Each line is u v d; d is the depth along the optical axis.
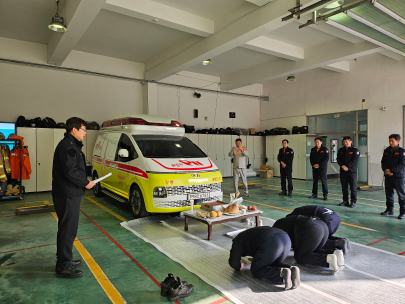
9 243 4.03
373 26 6.13
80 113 9.98
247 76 12.27
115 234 4.38
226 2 6.73
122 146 6.00
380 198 7.59
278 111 14.34
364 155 10.80
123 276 2.94
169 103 12.22
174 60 9.46
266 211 5.95
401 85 9.65
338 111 11.59
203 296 2.53
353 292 2.56
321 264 2.99
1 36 8.57
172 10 6.92
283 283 2.67
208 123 13.45
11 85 8.72
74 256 3.50
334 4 5.23
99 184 7.19
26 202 7.13
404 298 2.45
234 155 7.83
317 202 6.94
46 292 2.62
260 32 6.66
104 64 10.45
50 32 8.33
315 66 9.87
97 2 5.45
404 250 3.67
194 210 4.61
